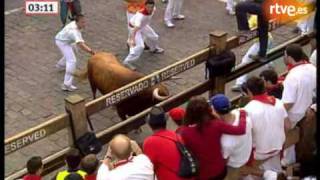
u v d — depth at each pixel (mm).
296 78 8297
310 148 8422
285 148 8531
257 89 7656
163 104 10289
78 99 9070
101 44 15711
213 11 17562
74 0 13344
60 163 9133
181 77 14023
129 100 11125
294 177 8047
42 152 11516
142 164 6922
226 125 7195
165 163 7008
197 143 7129
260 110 7594
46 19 16875
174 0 16469
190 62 10422
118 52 15352
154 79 10055
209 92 10883
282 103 7980
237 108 8227
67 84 13523
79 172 8023
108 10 17484
